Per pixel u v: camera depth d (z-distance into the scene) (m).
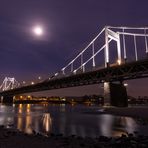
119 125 31.75
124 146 12.88
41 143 13.00
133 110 54.88
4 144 12.31
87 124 34.22
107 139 15.16
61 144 12.77
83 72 82.12
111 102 69.25
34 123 35.97
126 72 67.00
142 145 12.75
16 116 54.97
